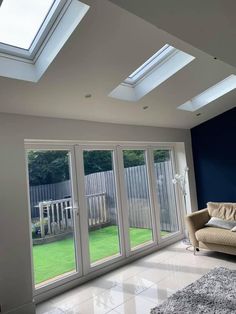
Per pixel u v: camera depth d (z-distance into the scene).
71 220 3.64
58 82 2.71
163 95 3.62
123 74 2.83
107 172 4.16
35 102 2.95
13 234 2.85
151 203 4.74
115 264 3.99
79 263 3.58
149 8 1.64
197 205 5.47
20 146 3.04
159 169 5.05
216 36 1.96
